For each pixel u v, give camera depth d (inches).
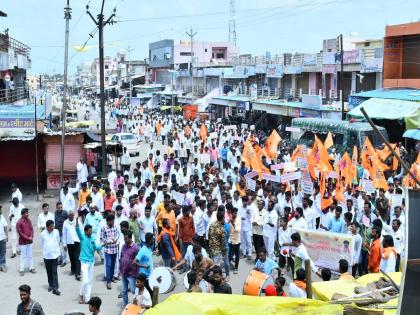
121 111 3048.7
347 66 1594.5
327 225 617.6
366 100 1353.3
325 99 1724.9
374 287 260.1
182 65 3415.4
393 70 1401.3
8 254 676.7
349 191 711.1
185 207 597.9
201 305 184.9
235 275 589.6
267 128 1975.9
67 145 1060.5
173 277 456.4
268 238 608.1
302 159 787.4
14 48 1656.0
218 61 3326.8
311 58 1797.5
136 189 759.7
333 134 1263.5
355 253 526.9
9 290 544.1
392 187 709.3
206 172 897.5
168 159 1025.5
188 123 1967.3
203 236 611.5
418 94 1256.2
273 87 2089.1
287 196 679.1
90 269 513.7
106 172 1133.7
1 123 981.2
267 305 191.3
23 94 1706.4
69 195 764.6
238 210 649.6
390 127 1296.8
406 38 1368.1
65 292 539.5
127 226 493.0
